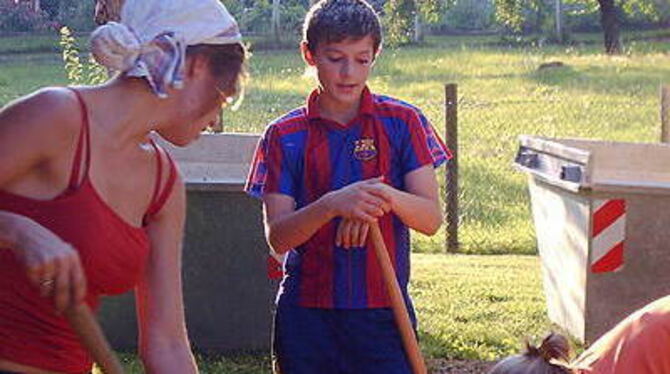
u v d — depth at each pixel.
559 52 43.31
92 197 3.34
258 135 9.63
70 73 12.57
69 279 3.08
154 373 3.70
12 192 3.31
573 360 4.87
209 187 7.90
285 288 4.94
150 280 3.69
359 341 4.85
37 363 3.37
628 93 28.94
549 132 21.69
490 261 12.28
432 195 4.83
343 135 4.86
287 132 4.90
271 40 41.78
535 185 9.23
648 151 9.68
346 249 4.81
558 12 51.19
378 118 4.88
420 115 4.93
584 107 25.19
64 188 3.33
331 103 4.85
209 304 8.01
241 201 7.93
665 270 8.30
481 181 16.47
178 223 3.68
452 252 13.10
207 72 3.44
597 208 8.26
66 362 3.41
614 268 8.31
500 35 52.28
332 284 4.83
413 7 42.44
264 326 8.05
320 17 4.75
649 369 4.30
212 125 3.53
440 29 53.97
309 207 4.65
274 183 4.88
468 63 37.97
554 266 8.95
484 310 9.58
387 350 4.86
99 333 3.16
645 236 8.27
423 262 12.06
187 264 7.99
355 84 4.78
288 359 4.91
